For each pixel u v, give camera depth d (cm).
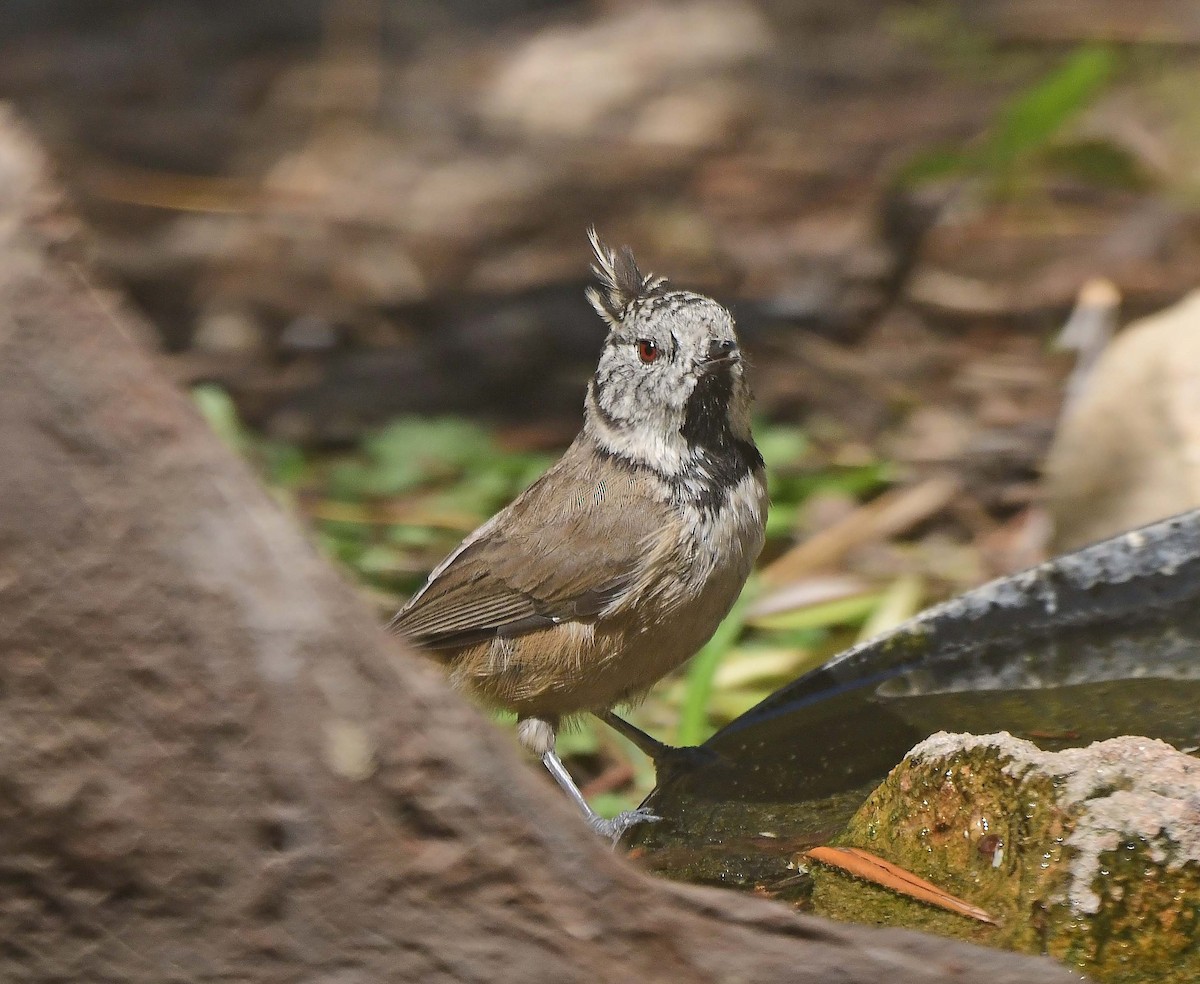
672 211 1981
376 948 448
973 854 564
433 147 2236
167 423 436
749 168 2084
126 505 429
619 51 2470
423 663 461
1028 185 1853
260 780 438
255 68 2491
